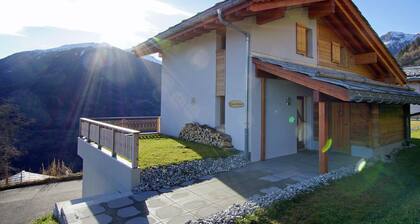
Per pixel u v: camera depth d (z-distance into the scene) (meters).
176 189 5.38
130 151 5.81
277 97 8.76
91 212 4.23
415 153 9.31
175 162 6.37
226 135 8.55
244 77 8.00
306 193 4.98
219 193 5.13
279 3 7.28
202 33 9.34
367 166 7.33
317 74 6.66
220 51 9.05
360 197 4.80
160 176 5.78
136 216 4.08
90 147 8.72
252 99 7.89
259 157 8.09
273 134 8.58
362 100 5.94
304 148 10.30
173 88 11.77
